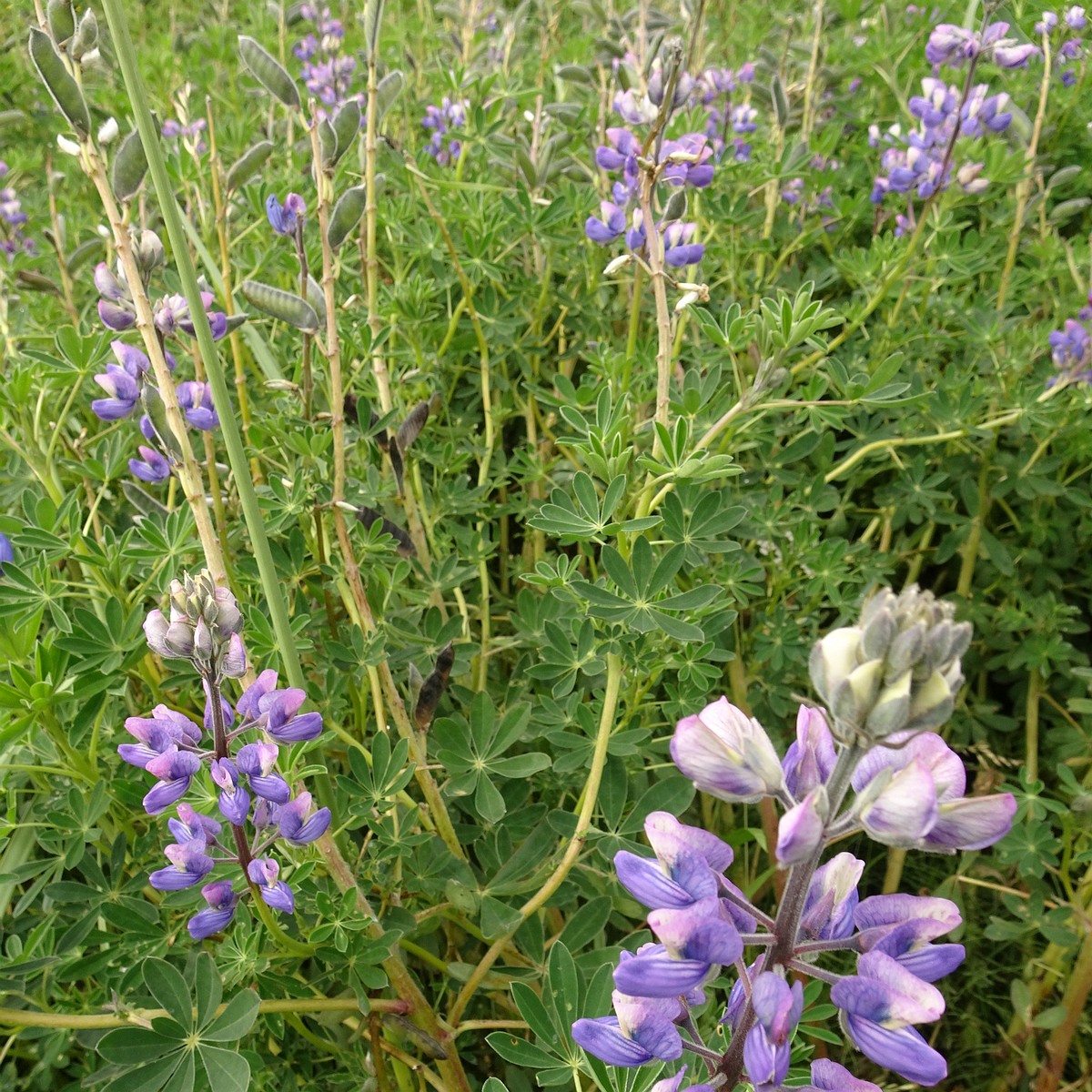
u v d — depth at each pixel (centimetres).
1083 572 70
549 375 75
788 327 42
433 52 111
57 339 52
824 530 70
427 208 78
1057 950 53
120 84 97
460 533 61
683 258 49
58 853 44
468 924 45
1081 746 61
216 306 59
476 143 76
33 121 116
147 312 38
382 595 53
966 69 75
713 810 56
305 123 43
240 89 107
